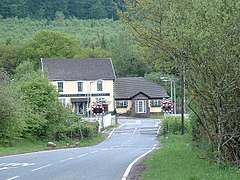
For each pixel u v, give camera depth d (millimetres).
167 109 68250
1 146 41625
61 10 172250
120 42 123000
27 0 170375
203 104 18328
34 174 20203
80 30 160125
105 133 64750
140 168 21766
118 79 106875
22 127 44219
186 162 21234
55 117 49531
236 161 18391
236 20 16188
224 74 16859
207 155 20500
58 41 112750
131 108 102875
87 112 92312
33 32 156750
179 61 18188
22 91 48750
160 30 19094
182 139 48438
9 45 120062
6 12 166250
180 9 17375
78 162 26031
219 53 16703
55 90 50625
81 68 96000
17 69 95875
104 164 24484
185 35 16812
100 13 170000
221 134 17859
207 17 16484
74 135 53062
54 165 24359
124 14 21281
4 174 20406
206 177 15867
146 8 20000
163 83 107688
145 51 22109
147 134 62719
